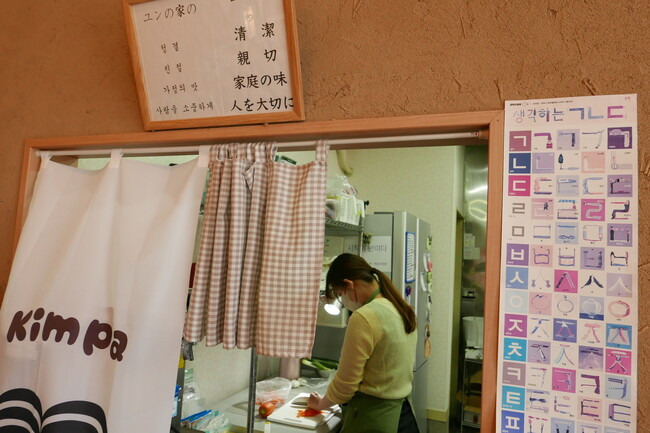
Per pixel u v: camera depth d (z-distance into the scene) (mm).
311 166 1112
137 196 1285
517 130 990
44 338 1265
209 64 1187
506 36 1031
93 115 1431
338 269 1912
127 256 1234
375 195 3678
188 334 1114
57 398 1213
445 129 1066
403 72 1102
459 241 4102
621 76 943
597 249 917
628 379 874
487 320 965
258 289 1120
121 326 1192
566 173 950
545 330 929
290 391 2350
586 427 886
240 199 1137
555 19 1000
